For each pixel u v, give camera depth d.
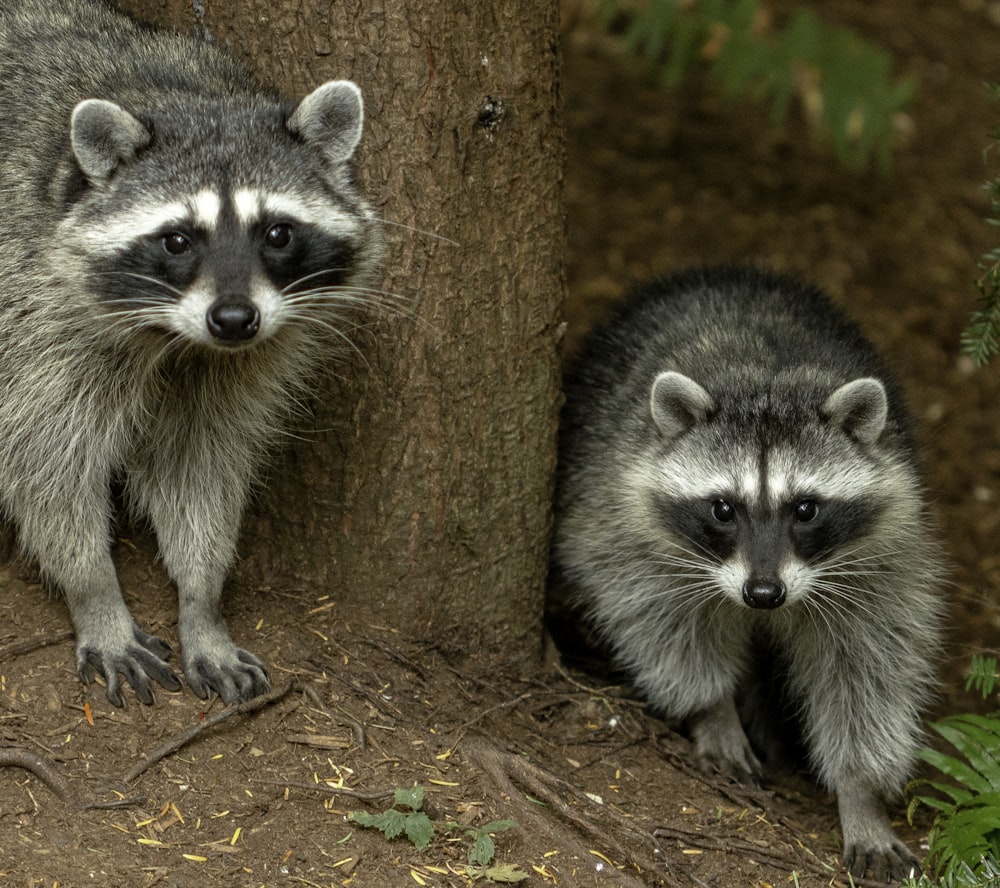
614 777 7.73
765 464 7.89
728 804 7.80
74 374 6.88
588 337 10.12
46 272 6.65
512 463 8.05
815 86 13.02
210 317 6.22
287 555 7.96
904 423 8.84
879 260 13.61
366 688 7.36
